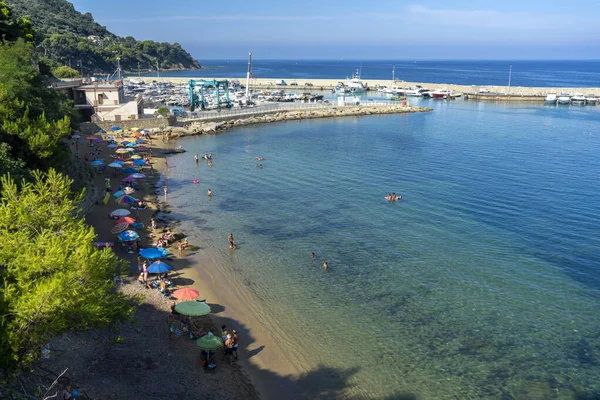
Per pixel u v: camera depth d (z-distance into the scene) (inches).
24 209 858.1
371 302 1416.1
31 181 1402.6
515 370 1123.3
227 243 1836.9
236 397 1014.4
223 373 1087.6
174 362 1104.2
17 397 725.9
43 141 1571.1
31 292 718.5
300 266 1647.4
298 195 2480.3
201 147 3686.0
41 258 752.3
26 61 2375.7
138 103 4165.8
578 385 1075.3
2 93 1686.8
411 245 1839.3
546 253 1768.0
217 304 1386.6
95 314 743.1
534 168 3083.2
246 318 1320.1
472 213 2208.4
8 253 785.6
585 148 3764.8
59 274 725.9
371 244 1846.7
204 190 2546.8
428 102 7170.3
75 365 1012.5
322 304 1401.3
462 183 2716.5
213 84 5344.5
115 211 1914.4
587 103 6993.1
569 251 1784.0
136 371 1045.2
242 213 2191.2
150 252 1563.7
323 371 1111.0
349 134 4402.1
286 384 1064.2
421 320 1322.6
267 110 5433.1
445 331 1272.1
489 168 3078.2
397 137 4247.0
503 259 1716.3
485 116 5689.0
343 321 1315.2
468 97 7573.8
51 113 2160.4
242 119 5002.5
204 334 1213.7
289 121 5221.5
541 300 1434.5
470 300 1432.1
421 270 1626.5
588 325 1306.6
